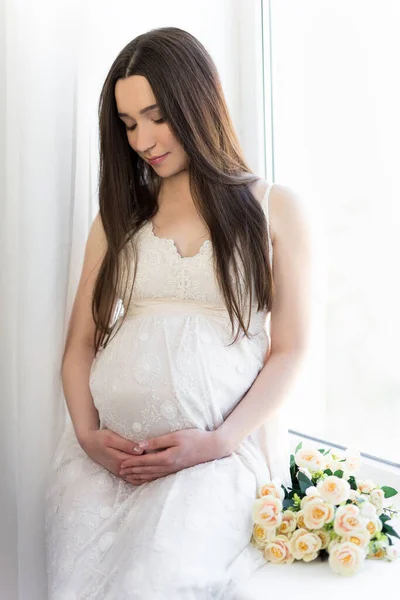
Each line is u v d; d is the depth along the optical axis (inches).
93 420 61.3
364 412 68.7
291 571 51.3
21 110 66.3
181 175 62.1
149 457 53.9
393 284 65.2
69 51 67.5
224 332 57.4
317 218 71.6
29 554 67.4
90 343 65.8
